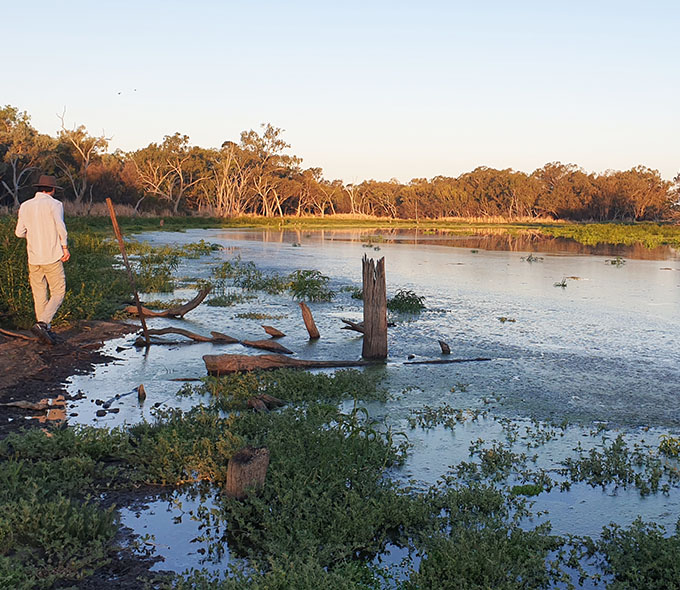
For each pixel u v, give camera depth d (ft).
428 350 31.71
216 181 287.69
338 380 24.82
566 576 12.53
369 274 29.35
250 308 43.96
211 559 12.82
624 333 36.65
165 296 48.24
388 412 22.27
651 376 27.35
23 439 17.30
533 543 13.30
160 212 259.19
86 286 40.91
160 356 29.58
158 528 13.94
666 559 12.46
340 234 168.76
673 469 17.48
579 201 347.15
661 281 63.82
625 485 16.81
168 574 12.21
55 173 215.10
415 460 18.12
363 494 15.24
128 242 100.94
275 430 18.48
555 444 19.52
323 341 33.65
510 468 17.62
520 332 36.55
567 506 15.62
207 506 14.97
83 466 16.11
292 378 24.64
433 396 24.17
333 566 12.84
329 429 18.92
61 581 11.81
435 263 81.25
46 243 29.19
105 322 35.55
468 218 339.57
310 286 49.08
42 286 29.78
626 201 334.03
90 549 12.71
